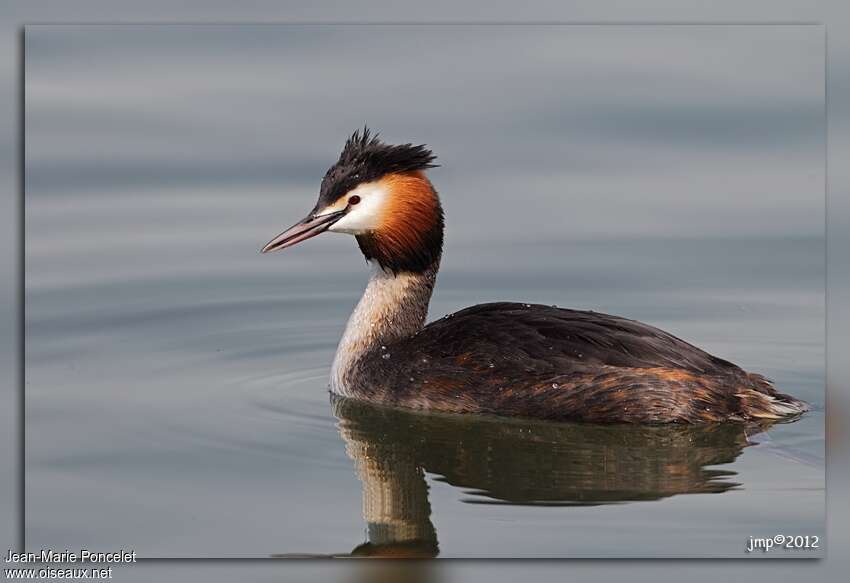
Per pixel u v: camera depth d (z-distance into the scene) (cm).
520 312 1645
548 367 1568
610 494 1402
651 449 1504
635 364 1547
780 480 1417
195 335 1938
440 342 1644
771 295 2041
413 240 1705
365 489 1436
